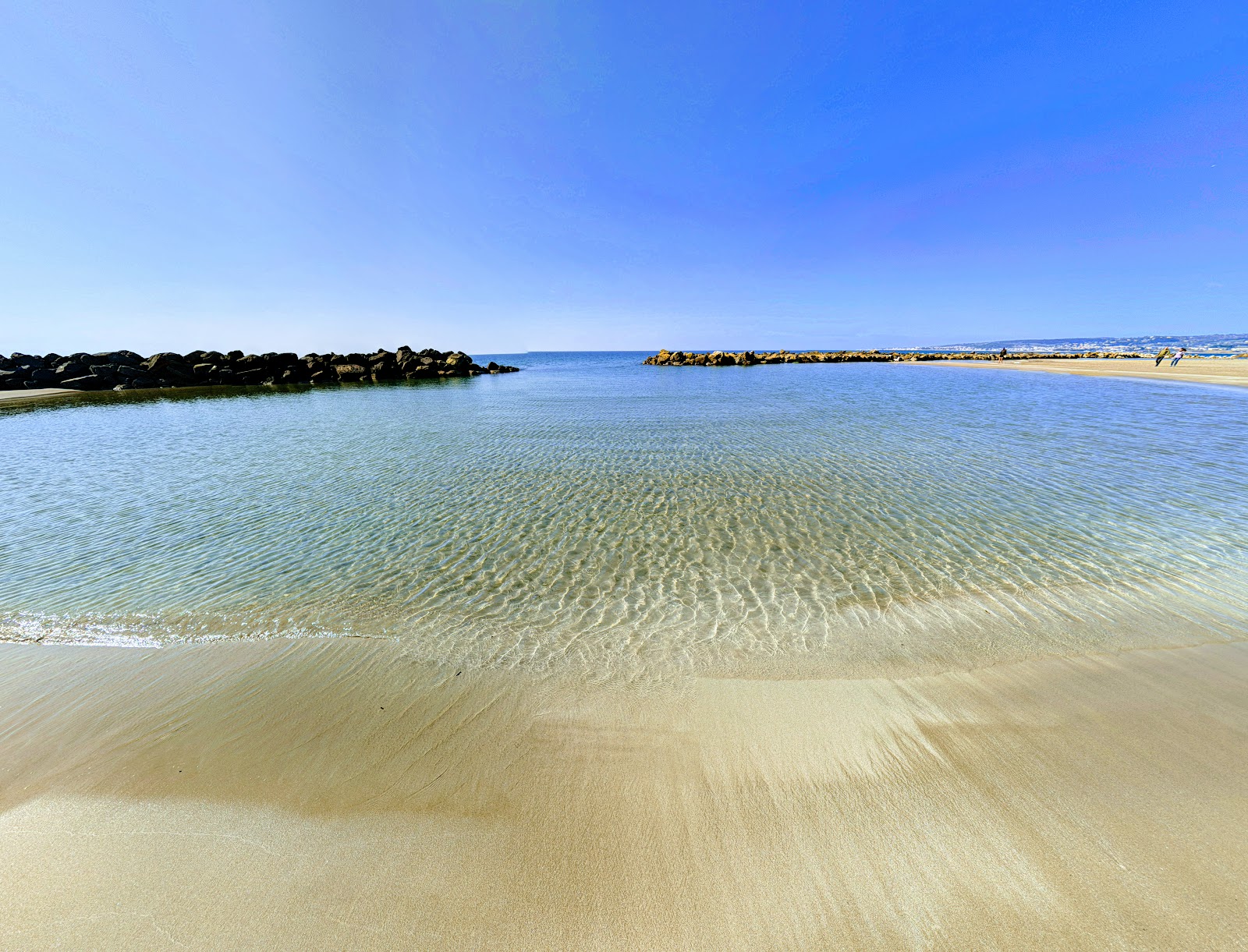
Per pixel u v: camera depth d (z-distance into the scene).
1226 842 2.89
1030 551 7.95
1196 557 7.51
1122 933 2.45
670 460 14.81
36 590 7.24
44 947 2.52
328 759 3.87
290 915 2.66
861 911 2.63
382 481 13.16
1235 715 4.07
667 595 6.94
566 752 3.89
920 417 21.95
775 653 5.39
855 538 8.76
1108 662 4.98
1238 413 21.23
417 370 65.38
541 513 10.47
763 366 75.50
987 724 4.07
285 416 28.42
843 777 3.53
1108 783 3.38
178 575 7.76
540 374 68.56
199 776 3.71
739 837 3.07
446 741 4.05
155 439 20.89
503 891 2.77
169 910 2.70
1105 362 60.34
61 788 3.61
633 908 2.68
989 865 2.84
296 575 7.75
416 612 6.56
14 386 48.69
